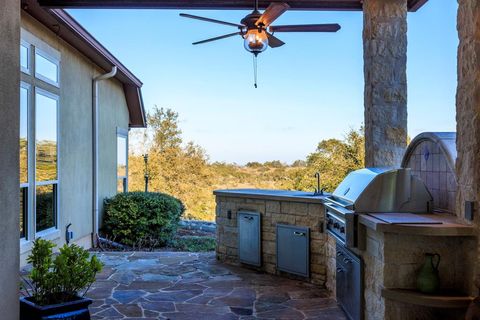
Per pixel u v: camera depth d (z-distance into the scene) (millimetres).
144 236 8766
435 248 3080
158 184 16594
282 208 5531
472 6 2873
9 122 2219
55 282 3047
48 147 6480
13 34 2262
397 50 4980
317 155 11859
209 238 9836
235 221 6242
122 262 6324
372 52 4980
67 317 2957
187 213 16625
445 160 3500
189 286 5098
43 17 5977
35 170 6008
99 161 8688
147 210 8766
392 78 4969
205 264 6254
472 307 2699
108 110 9250
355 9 5641
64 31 6566
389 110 4973
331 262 4828
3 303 2150
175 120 17234
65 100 7078
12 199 2246
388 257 3109
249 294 4781
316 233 5117
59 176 6820
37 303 2990
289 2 5547
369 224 3215
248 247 5949
